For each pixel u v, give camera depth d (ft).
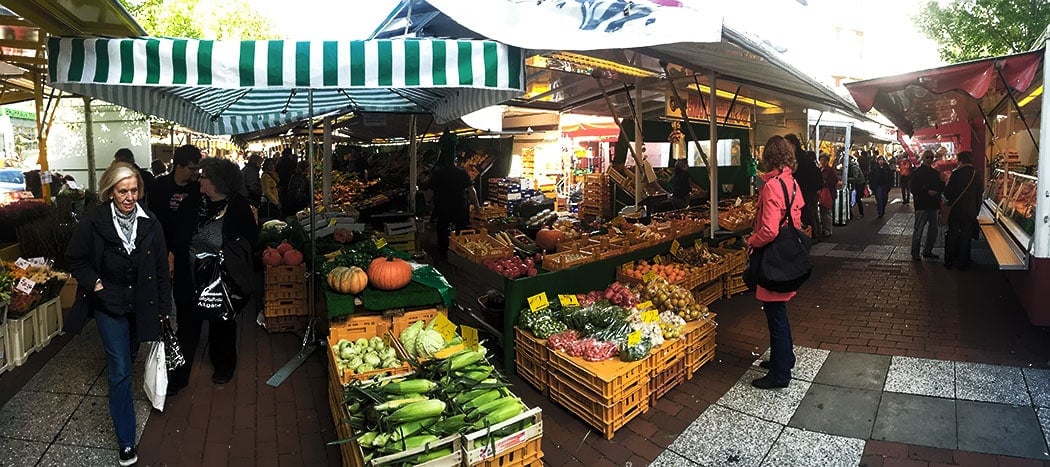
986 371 15.44
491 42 13.05
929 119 34.76
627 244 20.92
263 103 24.77
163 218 15.14
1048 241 18.52
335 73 12.28
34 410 13.93
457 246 20.68
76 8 11.99
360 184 46.37
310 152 18.51
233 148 89.51
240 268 14.89
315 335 19.48
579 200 56.08
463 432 10.12
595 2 13.53
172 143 47.55
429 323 15.44
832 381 15.30
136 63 11.76
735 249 25.38
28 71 26.89
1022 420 12.84
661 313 16.67
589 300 17.28
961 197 27.55
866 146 115.44
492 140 57.11
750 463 11.79
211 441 12.85
